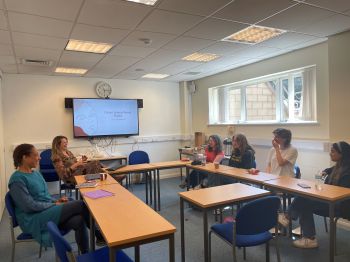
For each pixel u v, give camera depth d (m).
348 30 3.43
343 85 3.52
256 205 2.03
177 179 6.79
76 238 2.54
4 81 5.43
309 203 2.90
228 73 5.93
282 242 3.08
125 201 2.40
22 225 2.46
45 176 5.14
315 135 4.25
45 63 4.70
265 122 5.23
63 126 5.95
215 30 3.29
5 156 5.38
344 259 2.68
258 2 2.56
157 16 2.81
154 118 7.03
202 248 3.03
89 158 5.68
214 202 2.37
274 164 3.69
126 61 4.76
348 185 2.79
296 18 2.99
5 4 2.43
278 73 4.79
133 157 5.72
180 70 5.70
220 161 4.61
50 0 2.38
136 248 2.17
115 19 2.86
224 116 6.36
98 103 6.18
